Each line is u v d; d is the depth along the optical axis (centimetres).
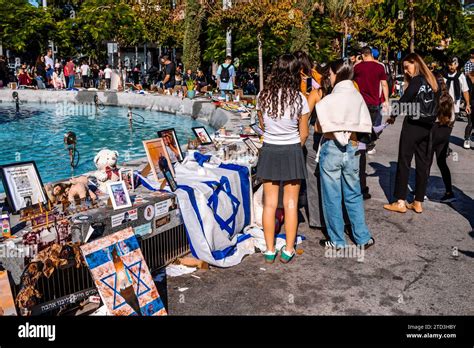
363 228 481
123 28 2662
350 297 383
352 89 455
